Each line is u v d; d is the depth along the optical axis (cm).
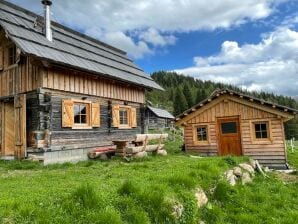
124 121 1981
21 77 1441
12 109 1538
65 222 480
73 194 565
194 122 1695
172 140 3219
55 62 1337
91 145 1623
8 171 1070
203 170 868
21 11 1681
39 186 704
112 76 1717
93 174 900
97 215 508
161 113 3959
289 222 685
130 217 547
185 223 610
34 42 1387
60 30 1853
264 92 13612
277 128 1457
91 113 1631
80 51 1770
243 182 970
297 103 12050
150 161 1216
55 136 1398
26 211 486
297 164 1559
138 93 2136
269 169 1368
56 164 1244
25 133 1344
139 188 626
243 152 1530
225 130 1608
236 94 1551
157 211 585
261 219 702
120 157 1395
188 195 668
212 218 685
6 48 1527
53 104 1409
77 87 1556
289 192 926
